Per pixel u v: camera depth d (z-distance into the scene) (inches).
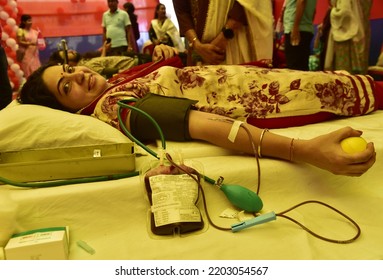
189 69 49.1
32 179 30.8
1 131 32.8
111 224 29.1
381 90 52.6
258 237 26.2
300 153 31.6
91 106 45.0
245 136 33.6
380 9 148.7
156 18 207.5
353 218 28.7
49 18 225.6
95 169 31.3
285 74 48.1
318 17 175.5
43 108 38.2
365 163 28.8
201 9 65.7
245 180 32.2
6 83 115.1
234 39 66.9
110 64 116.3
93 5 231.9
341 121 48.6
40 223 28.2
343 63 121.7
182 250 25.3
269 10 66.7
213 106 44.8
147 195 28.9
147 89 44.0
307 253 23.9
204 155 36.4
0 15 161.9
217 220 29.1
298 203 31.9
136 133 38.0
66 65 46.3
